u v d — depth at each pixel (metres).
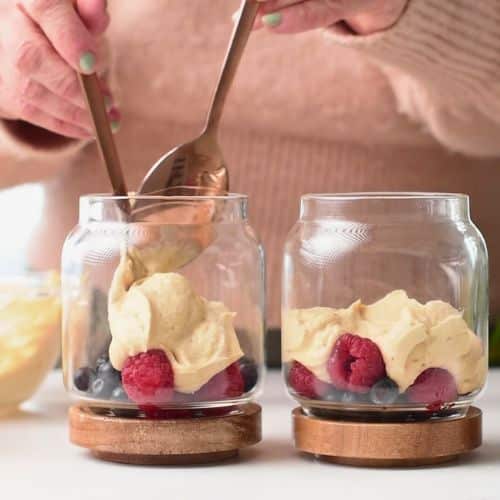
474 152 2.55
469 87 2.23
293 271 1.53
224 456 1.52
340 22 2.02
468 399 1.49
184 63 2.55
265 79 2.56
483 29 2.10
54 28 1.64
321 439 1.48
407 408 1.46
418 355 1.45
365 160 2.64
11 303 1.90
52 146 2.16
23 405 1.95
